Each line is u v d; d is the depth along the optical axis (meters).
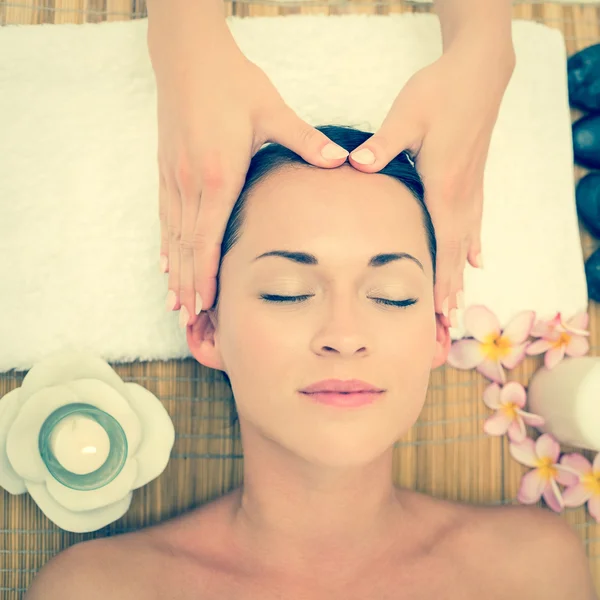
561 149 1.21
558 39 1.22
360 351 0.82
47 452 1.04
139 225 1.13
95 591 0.91
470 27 1.01
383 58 1.18
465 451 1.19
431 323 0.89
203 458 1.15
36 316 1.11
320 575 0.95
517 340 1.16
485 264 1.18
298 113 1.16
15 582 1.11
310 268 0.84
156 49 0.98
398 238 0.86
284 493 0.93
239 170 0.91
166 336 1.13
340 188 0.87
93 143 1.14
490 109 1.00
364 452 0.83
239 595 0.94
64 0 1.17
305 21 1.17
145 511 1.13
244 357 0.86
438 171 0.96
